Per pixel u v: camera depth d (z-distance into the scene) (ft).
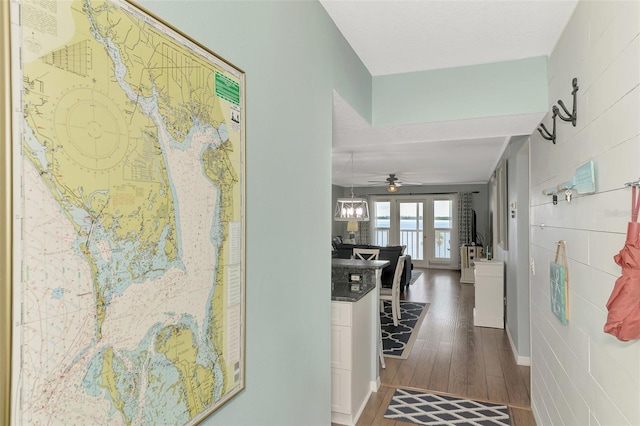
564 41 6.18
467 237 35.42
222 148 3.39
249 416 3.90
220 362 3.38
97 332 2.25
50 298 1.98
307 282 5.40
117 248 2.38
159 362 2.70
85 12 2.17
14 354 1.81
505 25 6.31
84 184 2.17
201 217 3.13
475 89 7.98
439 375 11.92
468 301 22.25
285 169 4.70
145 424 2.58
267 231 4.27
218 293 3.34
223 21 3.48
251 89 3.94
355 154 19.38
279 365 4.56
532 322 9.54
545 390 7.97
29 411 1.88
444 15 6.04
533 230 9.14
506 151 16.07
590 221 4.76
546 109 7.52
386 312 19.67
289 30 4.80
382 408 9.90
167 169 2.77
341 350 9.10
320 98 5.79
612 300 3.33
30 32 1.90
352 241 37.01
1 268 1.77
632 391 3.63
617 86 3.89
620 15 3.81
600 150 4.39
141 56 2.55
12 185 1.81
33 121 1.90
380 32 6.64
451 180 32.71
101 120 2.27
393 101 8.54
